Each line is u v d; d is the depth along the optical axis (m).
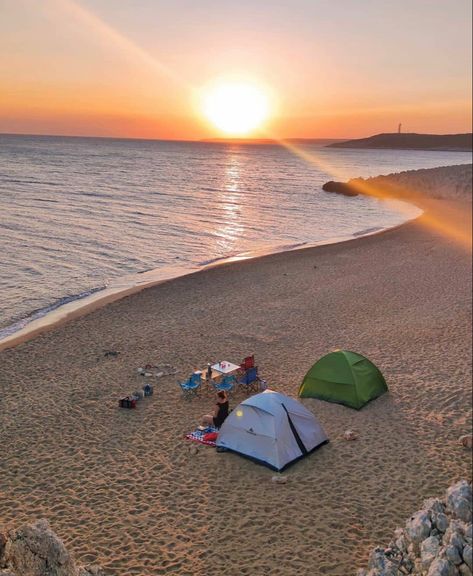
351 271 28.86
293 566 8.52
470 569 6.18
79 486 10.45
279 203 59.53
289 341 18.67
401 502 10.22
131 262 28.47
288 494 10.31
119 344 18.08
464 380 15.62
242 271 28.33
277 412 11.45
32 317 20.08
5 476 10.71
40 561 5.77
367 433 12.66
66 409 13.52
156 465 11.18
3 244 24.12
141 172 82.69
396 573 6.77
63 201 37.94
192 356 17.23
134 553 8.70
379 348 18.06
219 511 9.79
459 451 12.05
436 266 30.27
